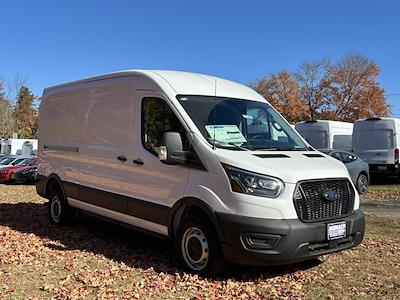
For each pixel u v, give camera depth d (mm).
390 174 18047
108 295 4863
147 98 6398
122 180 6723
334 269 5871
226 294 4918
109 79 7289
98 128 7422
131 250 6812
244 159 5238
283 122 6781
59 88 8891
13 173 22203
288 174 5098
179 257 5715
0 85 64312
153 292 4984
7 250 6770
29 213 10500
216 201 5203
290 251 4922
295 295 4934
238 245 4992
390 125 17875
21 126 68000
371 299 4844
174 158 5539
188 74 6699
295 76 59594
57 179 8578
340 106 58031
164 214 5941
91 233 8055
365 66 57094
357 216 5594
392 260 6332
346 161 15203
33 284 5254
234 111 6211
